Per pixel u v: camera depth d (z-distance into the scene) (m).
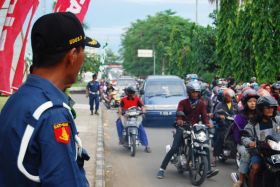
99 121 19.38
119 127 12.58
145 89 18.75
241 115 7.27
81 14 8.39
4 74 6.43
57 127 1.80
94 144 12.93
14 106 1.87
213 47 38.75
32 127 1.80
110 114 24.67
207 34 38.94
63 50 1.96
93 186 8.12
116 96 28.81
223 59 29.92
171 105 17.59
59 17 1.96
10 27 6.54
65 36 1.95
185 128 9.04
